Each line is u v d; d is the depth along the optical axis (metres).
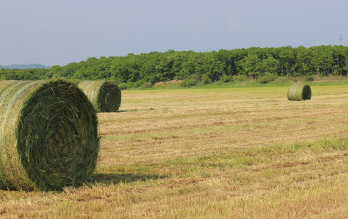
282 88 81.00
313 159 11.77
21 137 8.80
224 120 22.55
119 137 16.83
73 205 7.66
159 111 28.30
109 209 7.41
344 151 12.86
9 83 9.47
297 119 22.47
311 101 36.78
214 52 170.12
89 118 10.12
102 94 28.59
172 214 6.99
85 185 9.46
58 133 9.47
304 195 8.02
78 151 9.81
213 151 13.52
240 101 40.03
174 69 164.50
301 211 7.14
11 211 7.39
